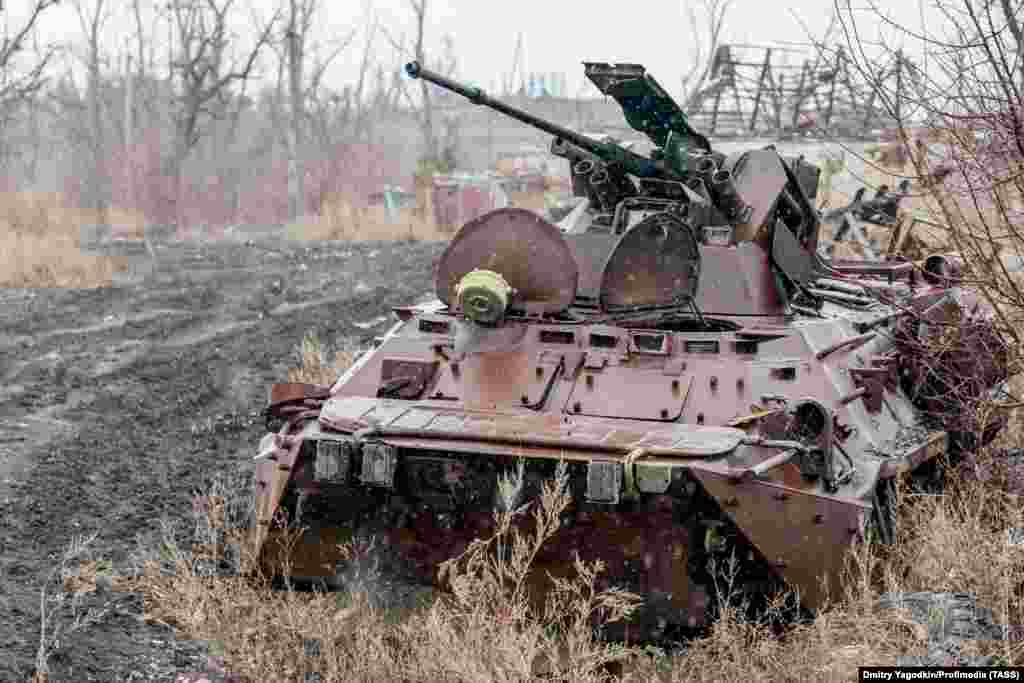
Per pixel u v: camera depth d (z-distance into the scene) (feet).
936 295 33.71
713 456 24.00
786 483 24.25
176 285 81.92
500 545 24.38
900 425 30.40
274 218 167.43
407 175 210.79
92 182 179.11
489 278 28.32
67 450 40.09
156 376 52.34
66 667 24.20
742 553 24.61
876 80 27.09
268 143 188.03
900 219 39.78
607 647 23.77
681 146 32.73
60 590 28.25
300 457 25.27
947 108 26.66
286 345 59.47
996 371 31.89
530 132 229.25
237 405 47.91
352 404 26.86
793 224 34.06
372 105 220.43
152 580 26.63
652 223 28.81
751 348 27.53
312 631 24.57
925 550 26.86
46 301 73.72
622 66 32.53
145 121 190.19
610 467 23.53
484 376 27.63
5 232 95.25
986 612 24.54
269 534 25.85
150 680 24.30
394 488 25.09
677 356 27.53
